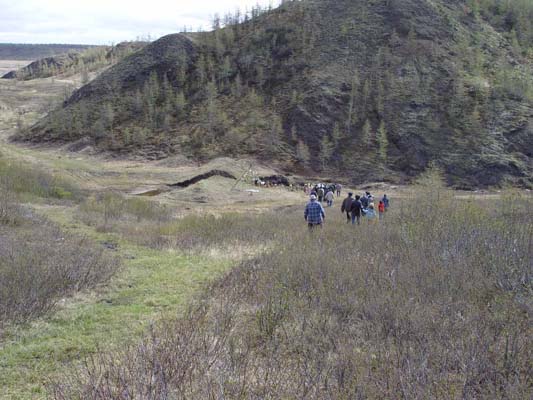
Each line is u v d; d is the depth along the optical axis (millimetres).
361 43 74562
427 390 4152
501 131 59094
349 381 4379
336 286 7496
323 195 39938
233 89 71188
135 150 62906
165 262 10672
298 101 65312
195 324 5887
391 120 61719
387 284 7559
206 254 11773
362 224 16094
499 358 4914
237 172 50438
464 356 4848
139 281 8836
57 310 6867
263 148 59344
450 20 78375
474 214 11539
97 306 7176
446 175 54094
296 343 5504
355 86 66125
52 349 5504
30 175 27125
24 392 4492
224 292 7691
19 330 6016
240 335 5809
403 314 6102
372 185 52531
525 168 54688
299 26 80938
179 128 66000
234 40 83688
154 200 33844
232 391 4199
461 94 64000
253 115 65250
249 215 24766
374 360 4984
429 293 7164
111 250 11875
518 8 85562
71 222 16516
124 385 4117
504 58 73625
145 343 5102
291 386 4328
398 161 56844
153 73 77625
